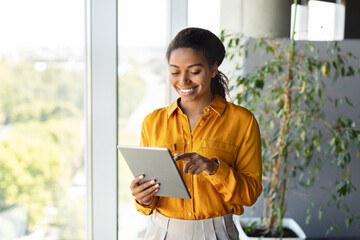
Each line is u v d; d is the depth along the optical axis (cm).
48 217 215
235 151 136
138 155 118
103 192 214
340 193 228
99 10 202
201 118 136
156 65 232
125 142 227
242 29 268
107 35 203
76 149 216
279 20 263
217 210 133
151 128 144
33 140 210
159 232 136
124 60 223
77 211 219
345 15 246
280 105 237
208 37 132
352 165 249
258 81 225
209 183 133
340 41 244
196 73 129
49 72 209
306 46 227
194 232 132
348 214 253
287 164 249
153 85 231
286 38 249
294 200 254
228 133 136
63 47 209
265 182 263
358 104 246
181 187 117
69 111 214
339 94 246
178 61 128
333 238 255
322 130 247
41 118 210
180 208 133
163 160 113
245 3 265
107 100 208
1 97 201
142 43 226
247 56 242
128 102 226
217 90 147
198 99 138
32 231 213
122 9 214
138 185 127
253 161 136
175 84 132
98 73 206
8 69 202
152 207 135
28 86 206
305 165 242
